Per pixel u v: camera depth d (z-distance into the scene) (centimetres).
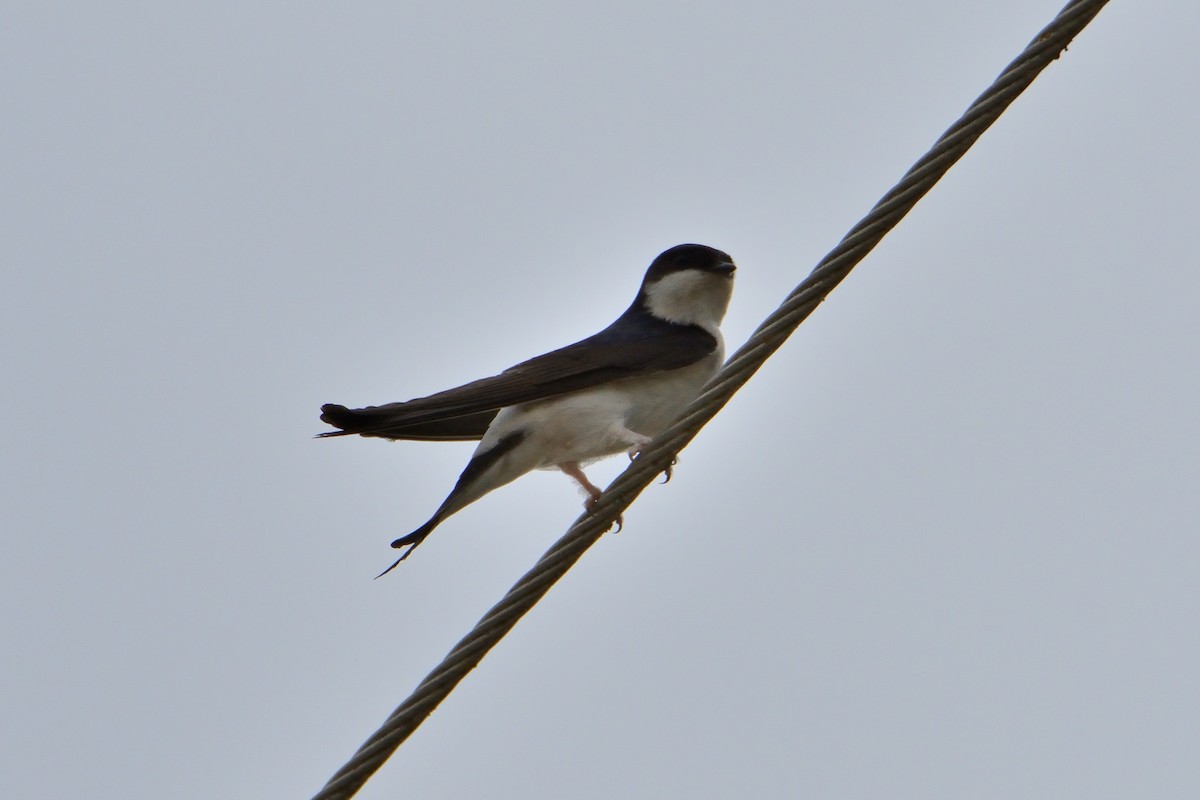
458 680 835
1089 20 840
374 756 802
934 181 860
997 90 850
